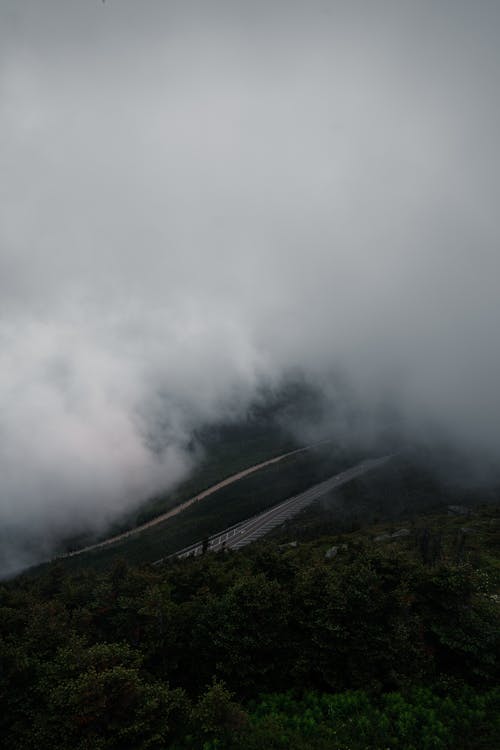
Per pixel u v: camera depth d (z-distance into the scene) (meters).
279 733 22.92
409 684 26.09
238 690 28.23
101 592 37.28
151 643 29.73
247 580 32.31
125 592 37.44
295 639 29.92
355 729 23.28
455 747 21.86
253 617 29.97
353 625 28.42
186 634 30.88
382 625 28.53
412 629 28.31
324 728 23.36
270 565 39.53
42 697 23.53
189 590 41.22
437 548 56.56
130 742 21.94
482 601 31.55
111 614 35.09
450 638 27.73
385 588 31.30
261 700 27.36
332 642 28.25
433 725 22.91
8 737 22.48
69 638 28.55
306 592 31.50
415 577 31.47
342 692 26.98
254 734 22.70
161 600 31.52
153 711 22.88
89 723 21.89
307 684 28.12
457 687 26.30
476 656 26.84
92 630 33.56
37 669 24.86
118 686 22.59
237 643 28.75
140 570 52.34
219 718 22.02
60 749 21.20
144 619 32.06
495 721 23.30
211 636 29.38
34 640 28.83
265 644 28.64
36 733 21.70
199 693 28.44
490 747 21.58
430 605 29.89
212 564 46.84
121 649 26.20
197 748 22.17
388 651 27.53
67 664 24.23
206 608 31.50
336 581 30.81
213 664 29.33
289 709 25.98
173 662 29.42
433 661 27.89
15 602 43.88
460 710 24.31
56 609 36.44
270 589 30.97
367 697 25.77
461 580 29.09
